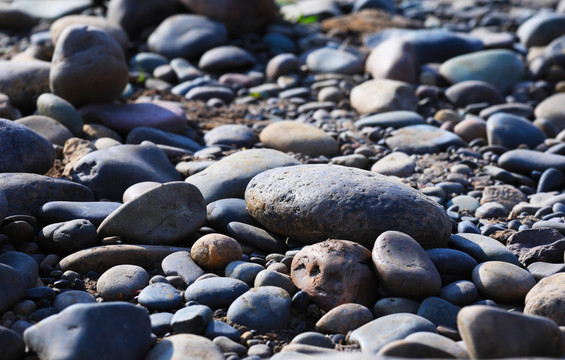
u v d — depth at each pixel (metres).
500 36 7.26
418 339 2.21
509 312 2.10
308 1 8.94
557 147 4.58
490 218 3.57
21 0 8.13
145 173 3.57
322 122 5.22
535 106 5.92
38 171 3.51
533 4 9.75
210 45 6.71
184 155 4.21
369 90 5.67
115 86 4.72
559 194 3.89
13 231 2.88
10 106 4.42
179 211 3.05
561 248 2.95
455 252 2.78
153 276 2.79
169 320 2.41
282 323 2.45
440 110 5.72
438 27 8.24
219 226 3.18
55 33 6.35
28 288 2.57
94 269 2.79
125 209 2.95
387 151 4.60
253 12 7.20
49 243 2.91
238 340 2.35
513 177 4.16
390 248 2.62
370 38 7.39
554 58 6.51
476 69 6.33
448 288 2.63
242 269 2.72
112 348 2.06
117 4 7.08
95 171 3.53
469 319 2.06
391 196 2.85
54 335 2.06
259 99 5.91
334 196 2.88
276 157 3.73
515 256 2.94
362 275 2.59
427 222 2.82
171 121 4.69
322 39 7.21
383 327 2.34
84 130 4.39
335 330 2.42
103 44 4.57
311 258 2.65
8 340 2.12
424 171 4.26
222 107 5.57
